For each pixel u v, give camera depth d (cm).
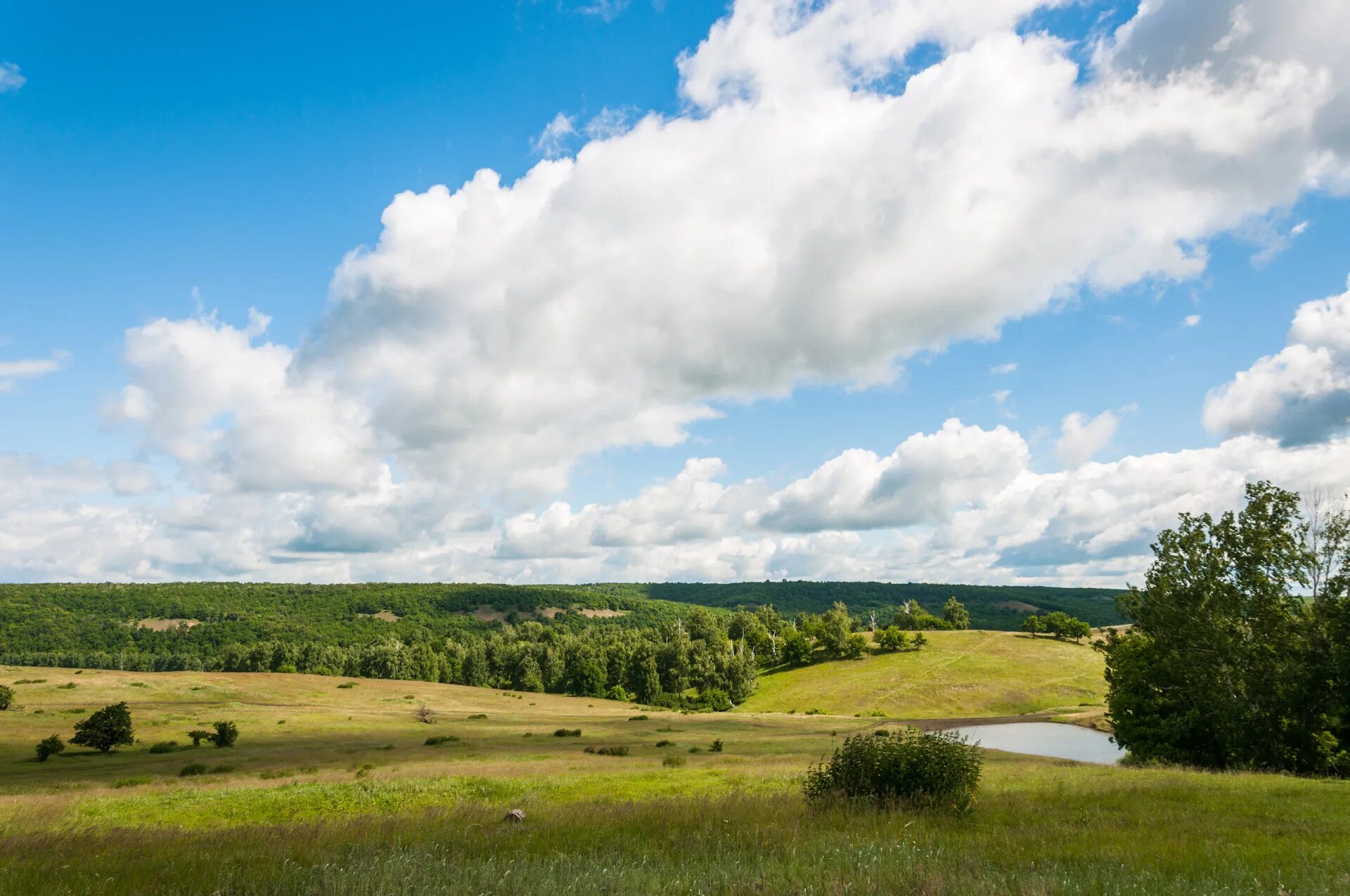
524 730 8212
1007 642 17175
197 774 4709
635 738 7319
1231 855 988
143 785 4034
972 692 13925
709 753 5738
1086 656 16050
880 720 10825
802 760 4650
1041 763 4175
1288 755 3375
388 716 9525
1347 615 3300
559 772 3822
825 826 1314
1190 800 1752
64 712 8088
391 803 2566
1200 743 3809
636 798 2344
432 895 759
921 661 16088
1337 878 817
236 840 1291
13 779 4650
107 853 1190
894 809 1501
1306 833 1221
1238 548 3553
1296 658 3381
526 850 1098
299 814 2391
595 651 15475
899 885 765
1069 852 1012
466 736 7481
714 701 14138
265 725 8200
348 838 1257
